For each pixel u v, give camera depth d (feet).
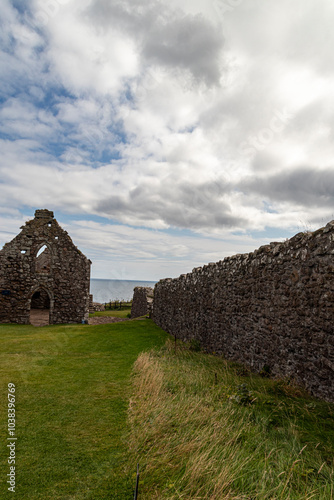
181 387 18.01
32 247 63.21
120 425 13.48
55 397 16.61
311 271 18.13
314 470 10.27
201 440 11.60
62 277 63.82
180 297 46.62
